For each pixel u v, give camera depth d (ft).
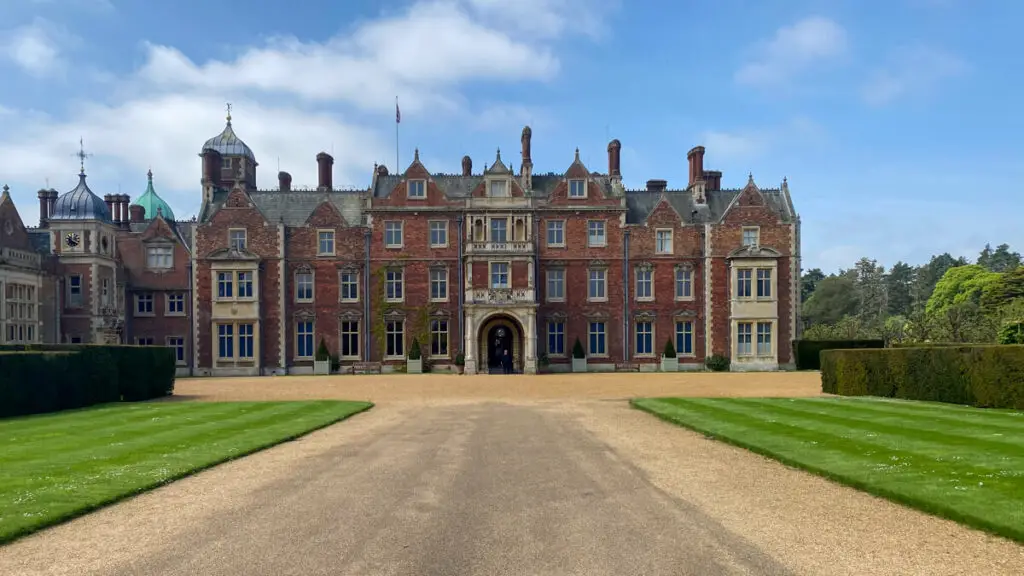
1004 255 470.39
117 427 67.36
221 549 29.86
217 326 161.89
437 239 166.40
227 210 164.35
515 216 162.81
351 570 27.12
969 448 49.14
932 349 84.94
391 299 165.37
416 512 35.68
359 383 129.49
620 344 165.89
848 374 100.99
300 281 165.89
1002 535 30.96
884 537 31.04
